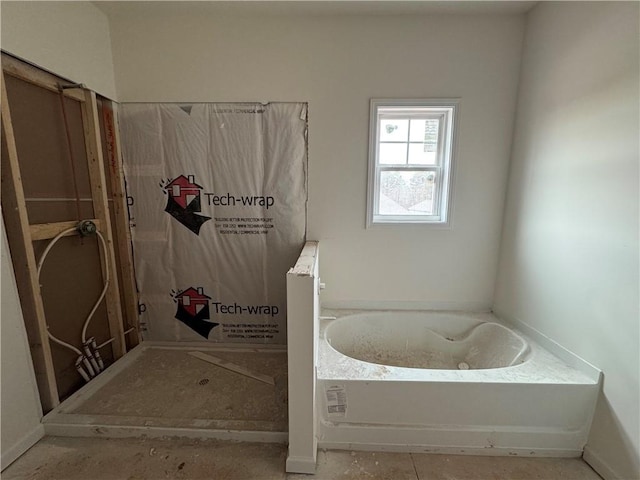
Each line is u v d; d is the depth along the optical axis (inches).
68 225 72.6
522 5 77.3
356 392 60.6
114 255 88.8
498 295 93.7
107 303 86.6
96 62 80.0
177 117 87.3
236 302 96.7
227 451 60.3
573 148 64.9
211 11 82.0
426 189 94.1
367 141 88.4
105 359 87.2
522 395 59.3
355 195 91.6
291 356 52.7
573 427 60.0
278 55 85.3
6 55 59.1
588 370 60.5
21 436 59.4
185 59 85.7
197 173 90.0
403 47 84.0
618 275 54.3
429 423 61.0
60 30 69.5
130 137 88.4
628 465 52.2
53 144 70.2
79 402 71.1
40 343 64.6
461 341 91.4
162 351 94.9
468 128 87.0
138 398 73.2
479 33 82.7
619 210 54.2
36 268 63.8
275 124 87.6
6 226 60.1
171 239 93.6
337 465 58.1
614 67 55.1
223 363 88.8
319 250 94.5
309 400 53.9
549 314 72.2
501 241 92.1
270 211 91.9
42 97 67.5
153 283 96.0
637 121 50.9
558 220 69.2
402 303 97.4
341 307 98.3
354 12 81.8
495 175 89.1
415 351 94.3
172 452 59.9
